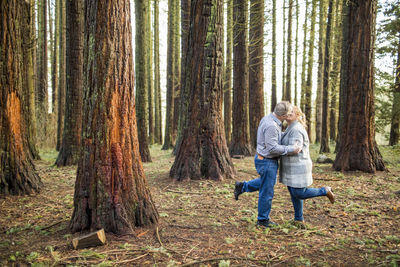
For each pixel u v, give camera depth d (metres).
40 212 4.40
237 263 2.73
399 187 5.90
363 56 7.86
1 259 2.75
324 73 14.76
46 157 12.07
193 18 6.95
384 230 3.55
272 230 3.62
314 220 4.07
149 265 2.68
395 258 2.73
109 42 3.38
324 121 13.81
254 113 13.54
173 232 3.54
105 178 3.39
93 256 2.83
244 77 11.95
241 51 11.84
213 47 6.84
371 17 7.82
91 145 3.41
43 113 15.62
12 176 5.38
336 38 16.95
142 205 3.65
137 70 10.87
